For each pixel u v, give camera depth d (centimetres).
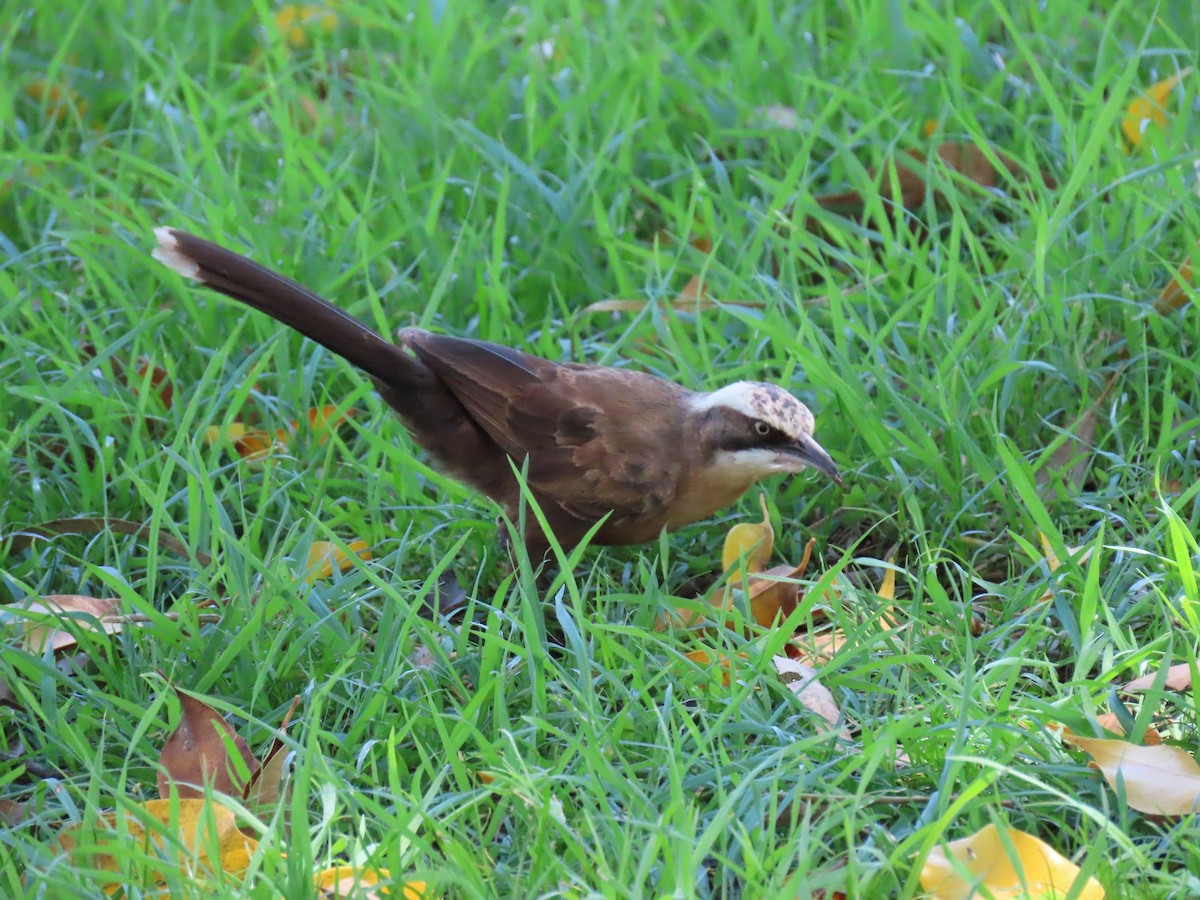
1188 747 759
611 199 1320
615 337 1200
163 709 830
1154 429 1047
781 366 1094
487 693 791
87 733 820
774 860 659
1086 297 1064
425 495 1070
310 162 1294
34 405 1117
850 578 978
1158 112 1306
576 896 639
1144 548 906
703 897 668
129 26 1628
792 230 1167
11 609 842
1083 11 1439
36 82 1560
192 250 965
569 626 803
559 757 763
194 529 941
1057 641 877
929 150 1265
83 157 1438
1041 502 942
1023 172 1288
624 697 789
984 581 934
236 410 1038
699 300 1096
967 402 1033
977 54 1408
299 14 1662
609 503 975
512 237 1307
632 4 1546
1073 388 1062
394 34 1595
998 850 658
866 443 1062
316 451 1077
